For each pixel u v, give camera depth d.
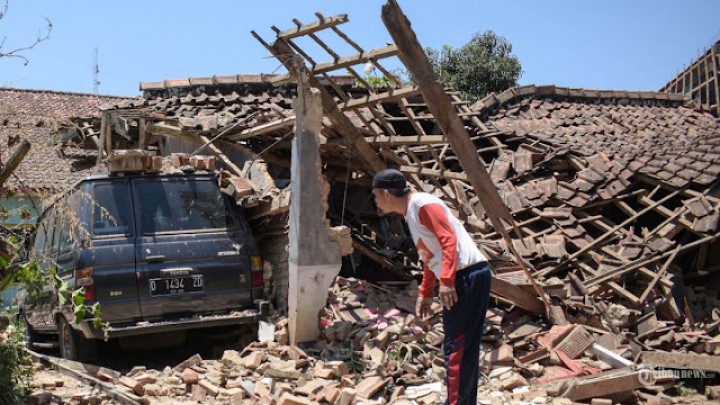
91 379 6.03
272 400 5.82
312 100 7.11
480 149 11.48
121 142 12.09
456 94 12.70
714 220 9.15
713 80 16.72
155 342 7.59
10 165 5.56
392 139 8.41
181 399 6.07
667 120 14.40
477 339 4.67
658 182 10.05
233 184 7.78
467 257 4.66
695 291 9.62
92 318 6.84
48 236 8.40
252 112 10.52
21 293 9.10
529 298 7.46
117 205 7.34
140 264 7.09
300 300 6.96
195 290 7.24
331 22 7.16
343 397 5.72
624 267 8.56
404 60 7.05
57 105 20.80
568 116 13.05
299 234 6.98
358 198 10.80
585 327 7.38
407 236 9.91
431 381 6.27
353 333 7.04
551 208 9.63
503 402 5.90
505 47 21.77
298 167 7.07
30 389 5.57
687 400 6.39
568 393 5.95
